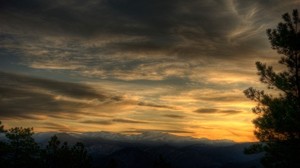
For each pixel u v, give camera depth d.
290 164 18.48
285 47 19.17
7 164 28.95
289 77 19.12
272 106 18.59
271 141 19.33
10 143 29.80
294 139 18.11
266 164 18.97
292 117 17.30
